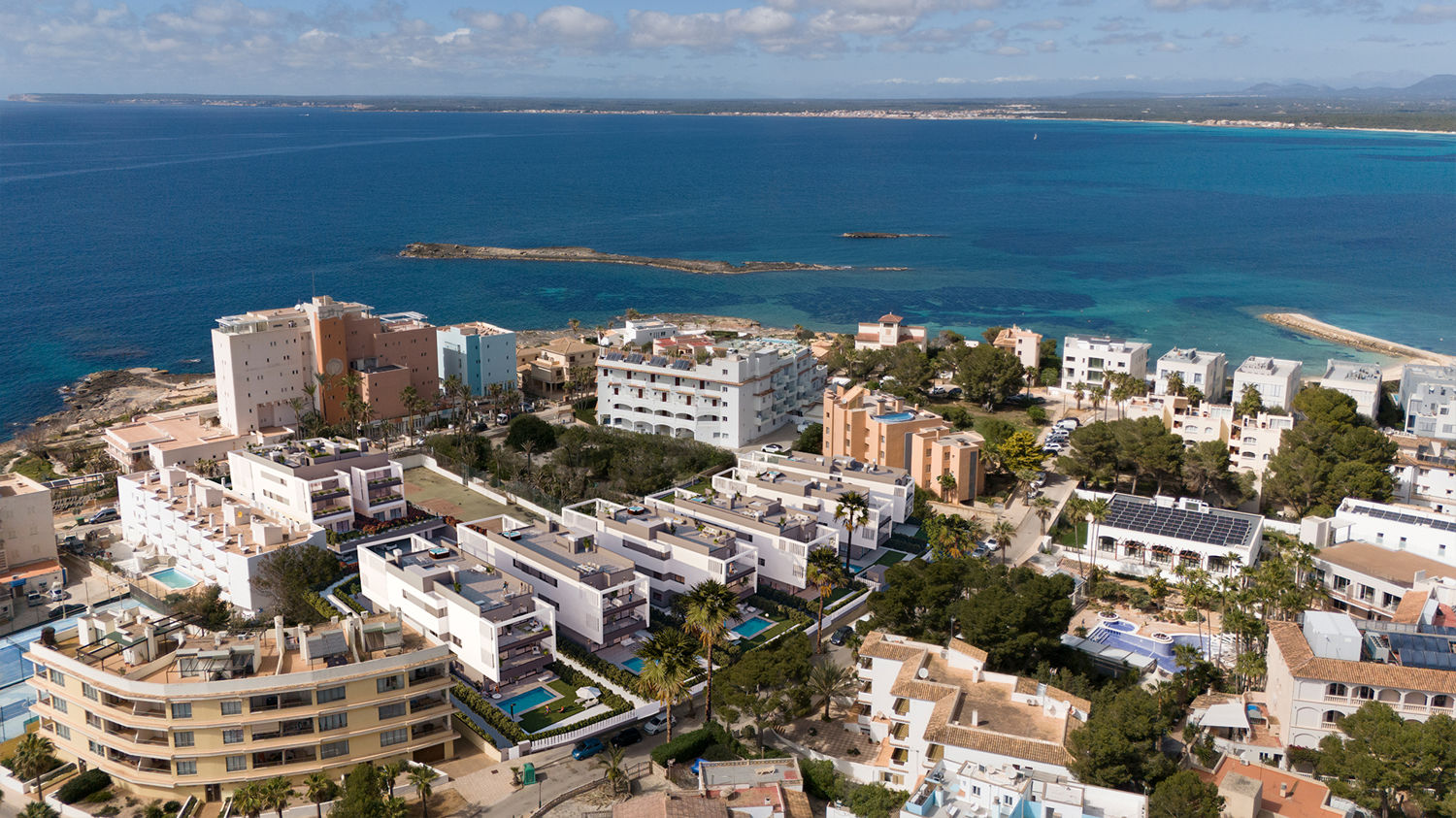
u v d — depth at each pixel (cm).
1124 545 17550
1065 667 13562
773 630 14862
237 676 11219
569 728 12125
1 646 15075
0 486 17675
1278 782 10500
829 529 17275
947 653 12331
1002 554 18325
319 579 15875
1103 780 9819
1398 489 19600
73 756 11850
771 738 12281
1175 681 13012
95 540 18962
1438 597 14188
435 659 11781
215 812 11050
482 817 10806
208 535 16712
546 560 14712
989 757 10169
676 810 9481
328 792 10562
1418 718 11175
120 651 11706
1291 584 14438
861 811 10150
